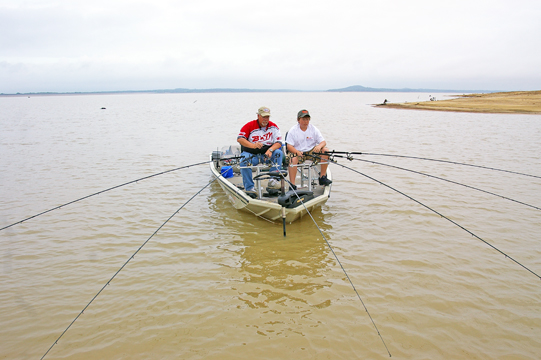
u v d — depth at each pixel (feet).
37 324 12.48
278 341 11.38
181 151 45.37
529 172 30.40
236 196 22.35
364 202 24.32
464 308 12.82
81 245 18.45
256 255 17.15
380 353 10.80
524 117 79.36
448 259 16.26
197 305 13.34
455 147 43.01
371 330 11.80
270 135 22.79
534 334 11.51
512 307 12.82
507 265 15.61
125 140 55.06
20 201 25.29
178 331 11.96
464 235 18.66
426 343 11.20
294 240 18.72
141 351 11.12
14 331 12.14
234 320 12.44
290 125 78.84
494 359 10.54
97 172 33.65
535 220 20.21
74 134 62.80
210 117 108.06
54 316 12.91
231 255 17.20
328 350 10.96
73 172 33.63
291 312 12.82
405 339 11.37
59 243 18.70
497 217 20.79
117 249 17.99
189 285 14.69
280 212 19.56
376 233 19.27
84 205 24.43
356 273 15.29
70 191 27.61
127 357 10.90
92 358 10.90
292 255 17.07
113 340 11.62
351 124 74.74
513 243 17.52
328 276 15.15
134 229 20.39
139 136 60.18
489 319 12.23
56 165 36.60
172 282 14.93
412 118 86.58
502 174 30.17
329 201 24.80
